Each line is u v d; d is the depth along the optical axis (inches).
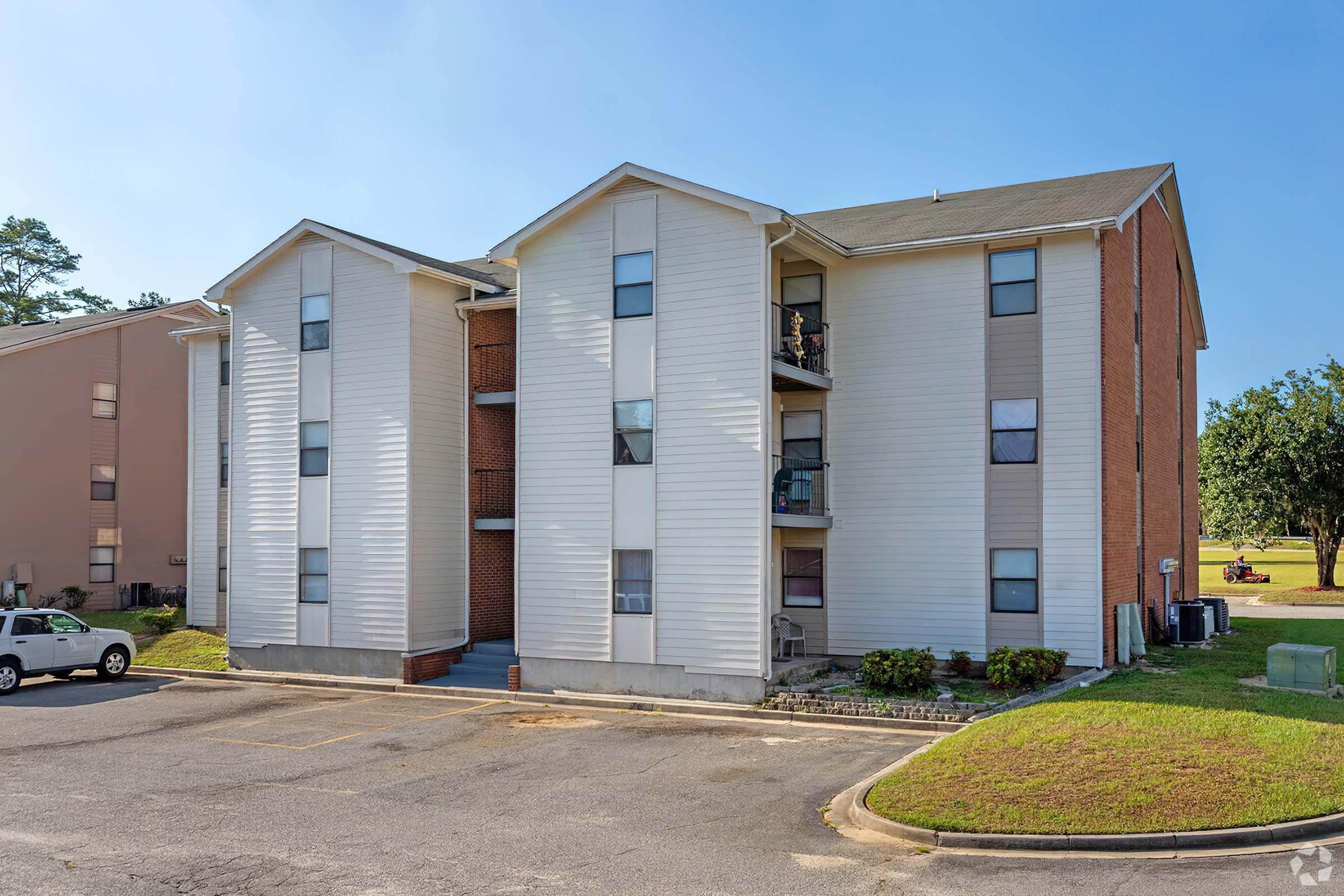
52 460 1310.3
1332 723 541.3
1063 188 965.8
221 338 1160.8
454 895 357.4
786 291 874.8
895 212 999.0
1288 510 1727.4
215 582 1140.5
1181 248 1132.5
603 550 788.0
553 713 733.9
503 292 933.8
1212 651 895.7
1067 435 774.5
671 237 776.9
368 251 890.7
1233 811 403.2
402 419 876.6
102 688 874.1
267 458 940.6
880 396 836.0
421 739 646.5
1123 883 351.3
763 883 365.4
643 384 781.3
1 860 401.1
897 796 449.1
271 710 762.8
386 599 874.1
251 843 422.3
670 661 759.1
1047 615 773.9
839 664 833.5
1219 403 1791.3
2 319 2436.0
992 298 804.0
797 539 858.1
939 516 811.4
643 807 473.1
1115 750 484.7
